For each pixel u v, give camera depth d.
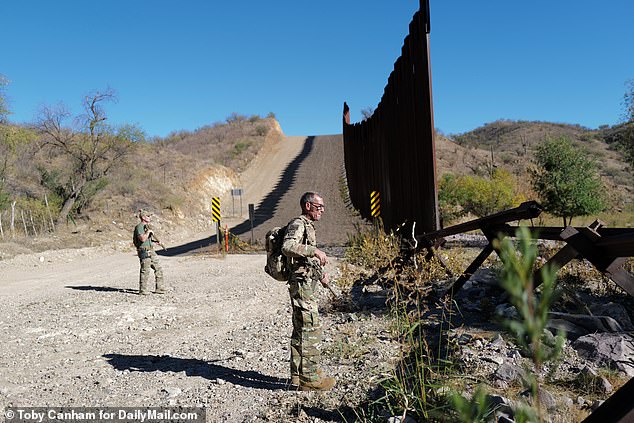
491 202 25.91
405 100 11.16
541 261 6.25
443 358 4.03
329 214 29.89
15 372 4.98
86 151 26.80
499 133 98.69
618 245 2.46
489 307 5.41
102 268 14.66
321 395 3.79
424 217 8.96
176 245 22.50
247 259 15.47
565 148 17.23
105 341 6.19
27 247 19.16
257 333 6.19
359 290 8.00
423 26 8.58
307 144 61.66
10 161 27.02
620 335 4.05
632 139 18.77
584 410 2.92
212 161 44.38
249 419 3.46
